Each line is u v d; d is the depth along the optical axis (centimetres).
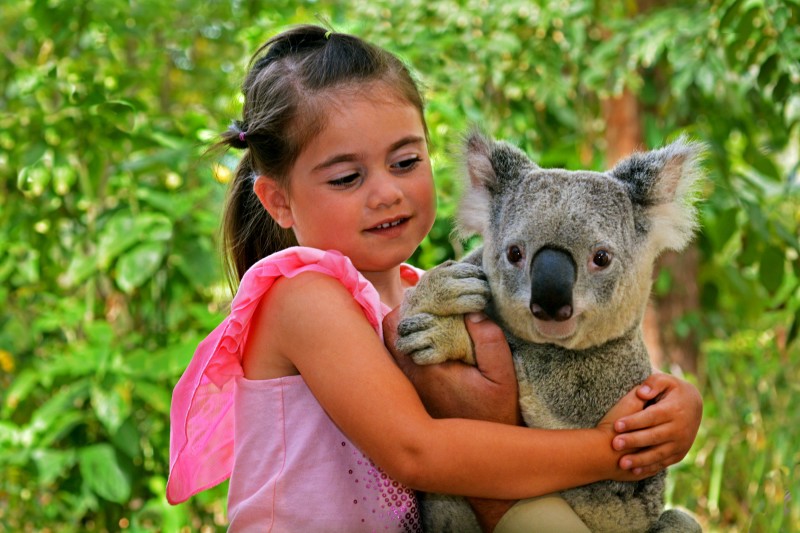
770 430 662
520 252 262
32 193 616
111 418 538
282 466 288
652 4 785
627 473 273
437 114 616
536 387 279
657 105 771
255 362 295
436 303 275
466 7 692
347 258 287
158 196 569
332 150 289
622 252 261
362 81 294
